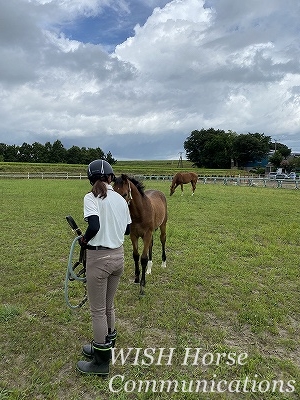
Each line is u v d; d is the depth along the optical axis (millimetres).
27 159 80062
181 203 13578
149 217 4262
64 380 2580
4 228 8023
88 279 2543
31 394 2443
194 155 83812
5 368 2738
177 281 4777
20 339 3139
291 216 10688
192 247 6633
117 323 3508
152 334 3305
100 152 86812
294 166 62406
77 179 31922
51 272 5008
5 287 4441
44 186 20656
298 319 3768
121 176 3906
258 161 78312
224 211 11406
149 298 4121
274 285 4738
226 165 79125
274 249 6625
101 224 2465
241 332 3426
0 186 19906
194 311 3857
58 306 3883
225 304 4066
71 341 3139
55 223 8734
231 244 6867
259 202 14328
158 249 6488
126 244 6934
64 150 83125
